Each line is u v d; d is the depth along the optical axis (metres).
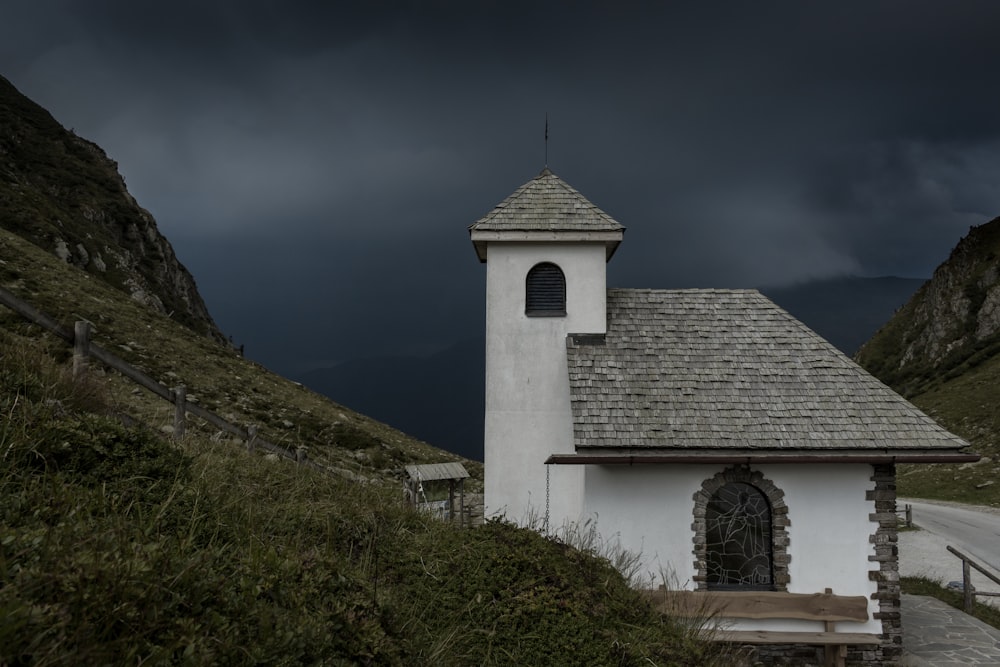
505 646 7.74
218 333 75.38
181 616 4.52
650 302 17.70
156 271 71.50
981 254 104.88
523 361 17.33
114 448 7.32
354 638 5.68
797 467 14.02
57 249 50.62
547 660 7.66
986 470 48.47
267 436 23.78
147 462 7.42
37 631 3.56
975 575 23.53
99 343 26.53
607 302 17.77
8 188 54.94
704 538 13.91
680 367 15.70
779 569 13.78
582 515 14.70
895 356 108.88
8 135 70.62
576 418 14.46
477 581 8.67
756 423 14.35
